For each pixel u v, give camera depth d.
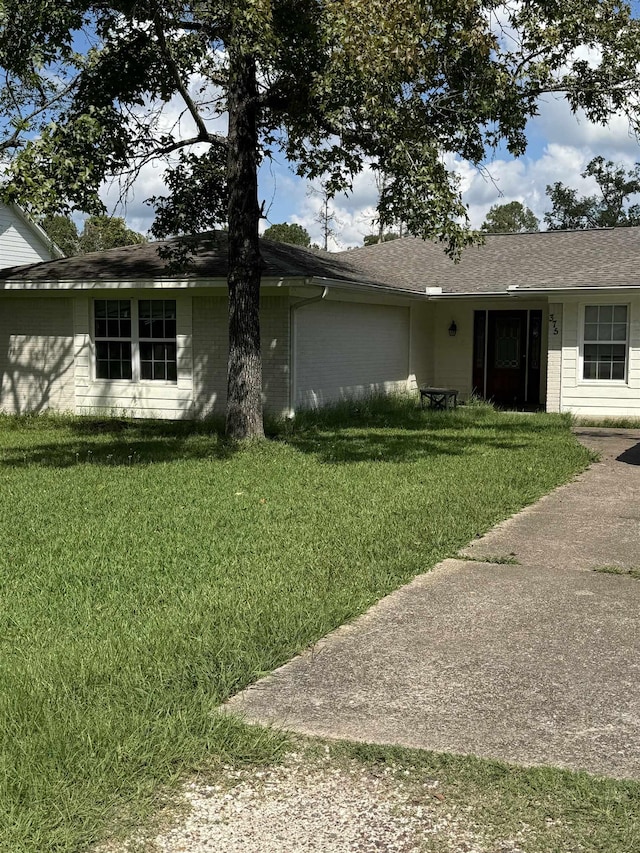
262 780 3.10
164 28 10.77
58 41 10.71
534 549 6.36
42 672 3.91
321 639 4.52
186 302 14.99
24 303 16.31
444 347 20.09
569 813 2.84
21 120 11.60
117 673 3.93
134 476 9.25
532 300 18.55
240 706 3.71
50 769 3.07
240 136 11.70
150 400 15.48
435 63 9.92
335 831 2.79
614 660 4.20
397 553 6.07
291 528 6.74
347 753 3.27
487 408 16.88
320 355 15.16
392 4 9.03
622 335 15.48
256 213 11.98
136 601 5.02
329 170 12.48
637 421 15.20
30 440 12.72
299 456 10.73
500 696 3.79
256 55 10.23
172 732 3.36
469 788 3.01
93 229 38.38
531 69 10.62
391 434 13.13
